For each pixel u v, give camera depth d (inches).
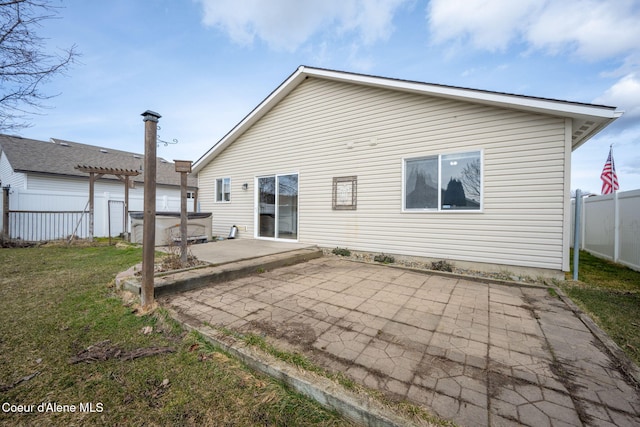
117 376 82.0
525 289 171.0
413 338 103.0
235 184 382.0
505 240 206.1
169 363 88.4
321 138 298.4
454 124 224.2
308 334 104.5
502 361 88.5
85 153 653.9
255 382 79.1
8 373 83.0
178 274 165.2
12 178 544.4
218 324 111.9
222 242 322.3
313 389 72.3
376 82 247.3
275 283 174.2
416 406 66.2
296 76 300.5
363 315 124.1
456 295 156.3
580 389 75.0
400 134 249.6
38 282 171.9
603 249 285.7
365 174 269.3
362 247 270.7
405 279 189.2
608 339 103.7
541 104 184.2
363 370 81.5
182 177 187.9
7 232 343.3
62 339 103.0
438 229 230.8
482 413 65.2
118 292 151.3
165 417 66.8
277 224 337.1
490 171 210.8
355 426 64.4
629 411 66.7
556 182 190.5
